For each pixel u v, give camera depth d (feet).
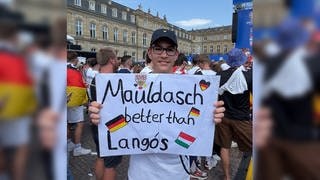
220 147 11.66
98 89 5.27
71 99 13.37
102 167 8.73
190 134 5.37
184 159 5.59
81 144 17.19
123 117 5.35
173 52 5.94
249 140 10.75
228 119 10.92
